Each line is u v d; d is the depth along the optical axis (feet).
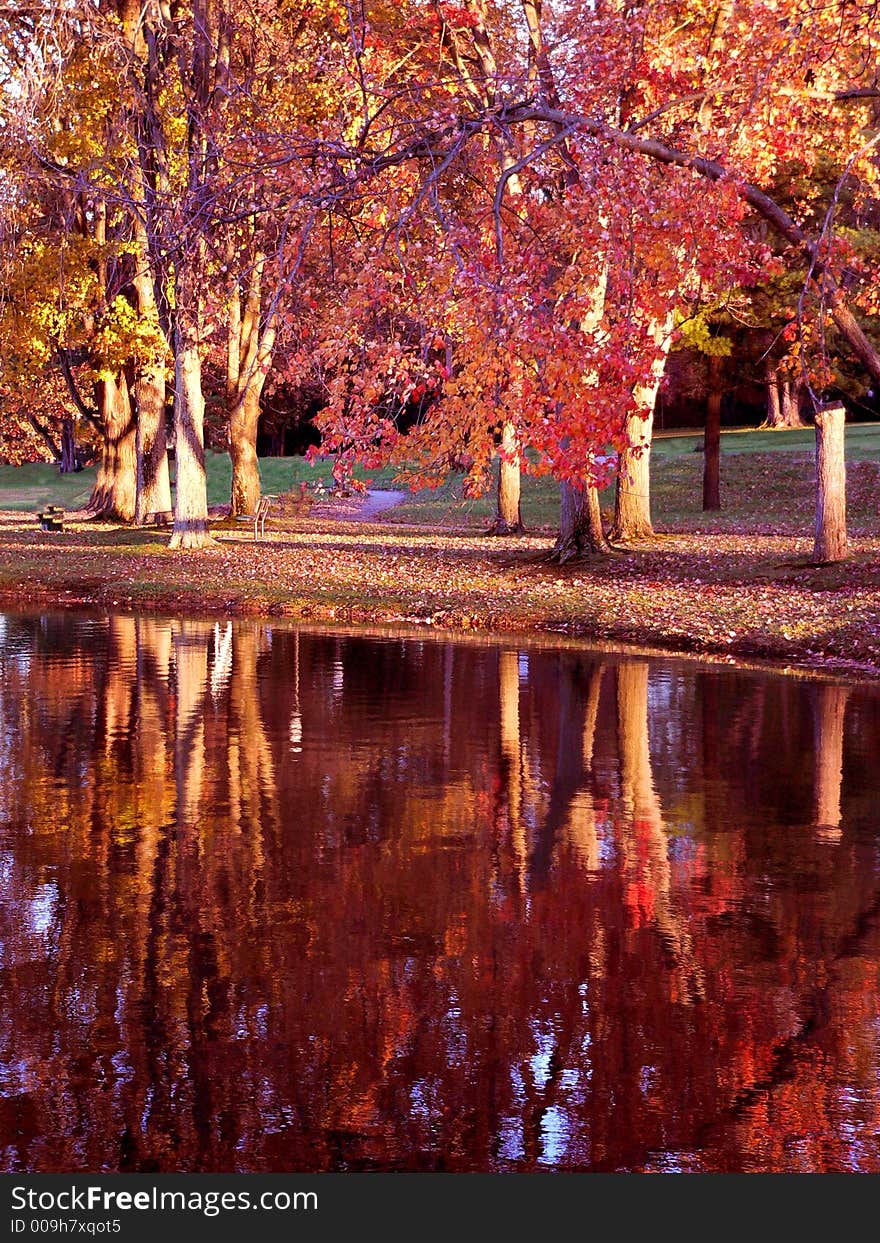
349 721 47.57
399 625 80.38
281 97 101.40
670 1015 21.56
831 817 34.01
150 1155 17.48
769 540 118.73
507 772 39.24
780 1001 22.12
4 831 32.27
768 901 27.17
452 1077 19.47
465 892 27.68
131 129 105.70
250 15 106.42
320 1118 18.38
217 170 48.78
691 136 53.42
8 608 90.79
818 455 90.58
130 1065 19.74
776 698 52.60
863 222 131.75
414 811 34.55
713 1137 17.97
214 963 23.58
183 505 129.59
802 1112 18.58
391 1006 21.75
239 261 64.23
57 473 301.02
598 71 55.36
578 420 39.99
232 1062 19.86
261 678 58.08
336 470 43.27
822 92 53.78
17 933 25.03
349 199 46.75
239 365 164.35
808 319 61.16
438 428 42.63
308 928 25.44
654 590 86.63
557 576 96.73
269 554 120.06
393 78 75.87
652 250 43.45
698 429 253.85
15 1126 18.13
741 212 46.68
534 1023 21.25
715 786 37.47
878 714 49.01
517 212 45.01
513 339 39.91
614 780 38.22
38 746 42.78
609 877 28.86
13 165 94.63
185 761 40.60
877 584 81.46
